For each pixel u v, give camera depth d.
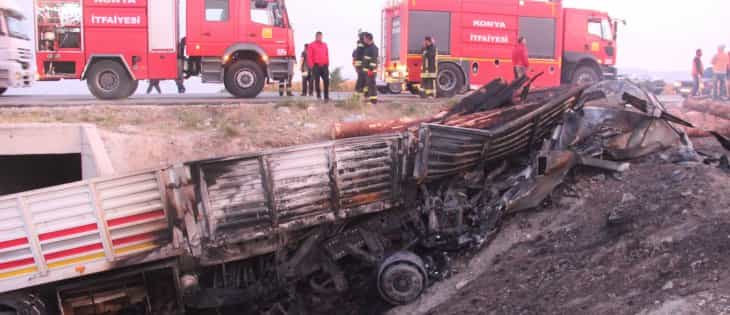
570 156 8.87
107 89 14.41
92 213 7.43
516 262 7.97
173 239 7.85
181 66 14.75
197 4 14.38
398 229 9.12
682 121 9.09
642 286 6.00
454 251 8.89
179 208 7.77
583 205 8.53
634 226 7.26
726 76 20.98
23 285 7.47
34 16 13.80
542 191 8.81
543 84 18.02
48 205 7.27
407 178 8.83
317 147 8.21
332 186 8.42
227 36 14.55
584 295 6.36
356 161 8.48
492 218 8.70
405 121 10.93
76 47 14.05
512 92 10.74
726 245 6.03
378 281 8.24
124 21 14.16
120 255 7.72
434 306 7.95
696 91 22.06
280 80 15.24
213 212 7.97
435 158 8.72
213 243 8.06
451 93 17.20
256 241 8.48
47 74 13.99
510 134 9.16
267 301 8.98
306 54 16.28
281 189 8.18
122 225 7.60
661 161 9.05
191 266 8.23
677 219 7.00
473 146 8.88
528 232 8.56
